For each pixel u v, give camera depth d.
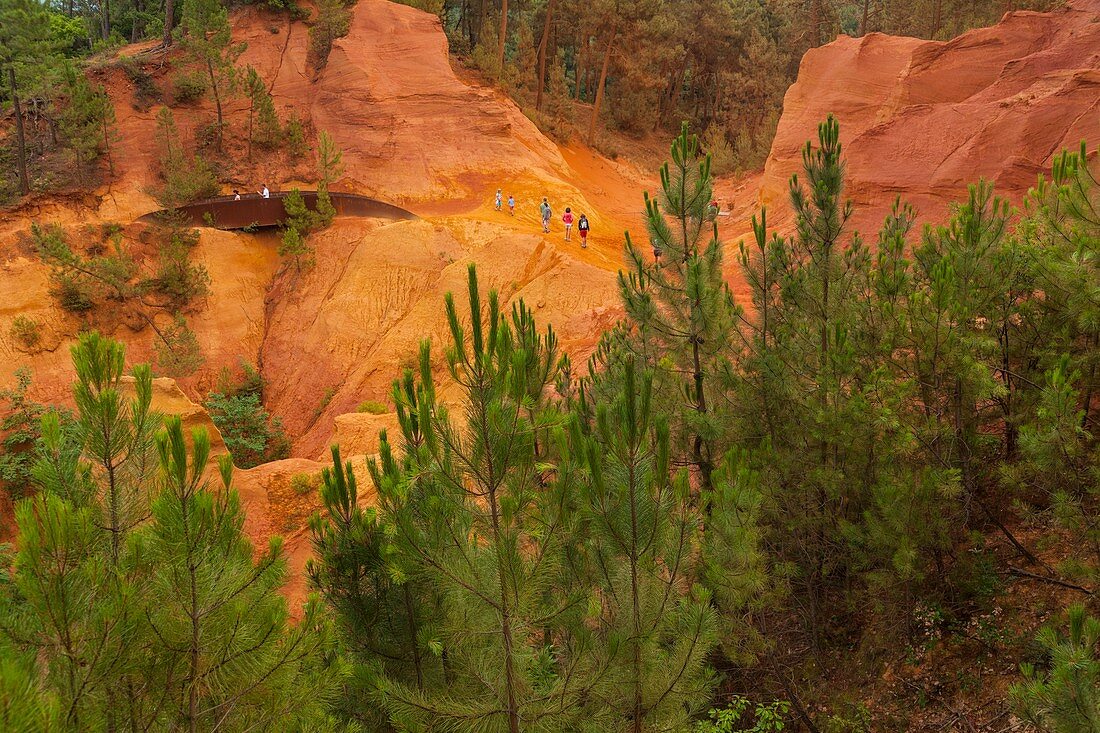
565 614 6.00
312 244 37.50
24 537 3.50
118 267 32.38
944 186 23.00
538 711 5.59
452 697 6.43
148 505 4.43
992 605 8.49
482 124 45.75
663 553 5.80
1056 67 23.72
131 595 3.84
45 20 37.66
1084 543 7.20
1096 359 8.06
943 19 50.69
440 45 48.22
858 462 8.87
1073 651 4.20
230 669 4.35
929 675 8.39
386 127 44.41
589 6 59.94
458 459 5.46
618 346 10.91
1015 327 9.23
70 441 4.36
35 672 3.43
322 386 32.84
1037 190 10.05
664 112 77.88
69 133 37.91
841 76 34.19
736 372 9.60
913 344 8.35
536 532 5.64
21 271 32.16
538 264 31.61
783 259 10.32
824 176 9.81
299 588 13.90
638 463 5.37
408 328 31.91
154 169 39.94
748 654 7.98
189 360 32.03
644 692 5.79
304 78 47.34
